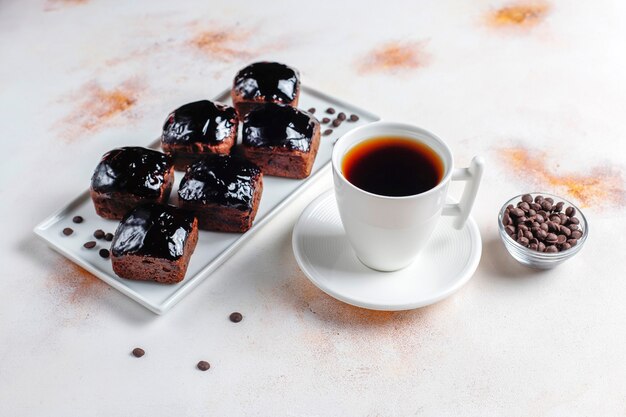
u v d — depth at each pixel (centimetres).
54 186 82
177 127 80
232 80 95
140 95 93
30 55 100
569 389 64
